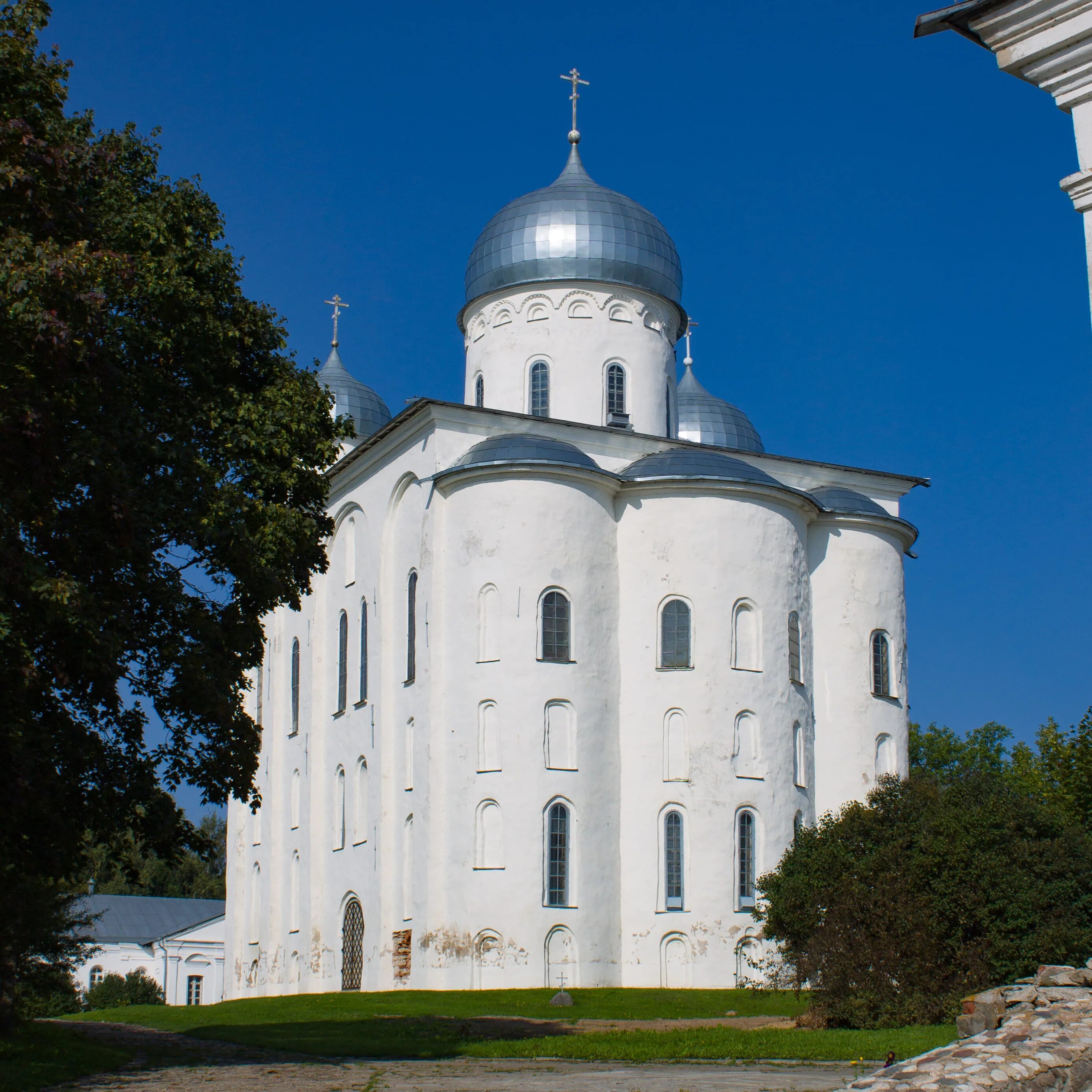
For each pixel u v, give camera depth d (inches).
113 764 937.5
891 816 1246.9
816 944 1167.6
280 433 1080.2
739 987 1648.6
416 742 1755.7
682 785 1702.8
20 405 810.8
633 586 1769.2
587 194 2107.5
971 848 1150.3
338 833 1969.7
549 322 2055.9
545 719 1675.7
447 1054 1011.3
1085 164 426.0
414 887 1722.4
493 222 2128.4
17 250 819.4
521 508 1713.8
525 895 1624.0
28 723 827.4
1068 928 1121.4
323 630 2103.8
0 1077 790.5
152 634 971.9
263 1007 1579.7
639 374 2064.5
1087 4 419.5
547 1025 1253.1
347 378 2706.7
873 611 1946.4
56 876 936.3
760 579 1777.8
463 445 1822.1
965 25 442.0
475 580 1713.8
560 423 1873.8
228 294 1114.1
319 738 2068.2
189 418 1035.9
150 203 1082.7
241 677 1013.8
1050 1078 528.1
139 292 1023.0
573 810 1668.3
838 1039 1005.8
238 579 1023.0
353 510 2043.6
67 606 808.3
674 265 2135.8
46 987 1396.4
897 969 1122.7
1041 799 2182.6
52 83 927.7
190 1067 920.9
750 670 1750.7
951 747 3083.2
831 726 1897.1
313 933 1993.1
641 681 1739.7
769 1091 690.8
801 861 1268.5
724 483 1772.9
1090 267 418.3
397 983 1750.7
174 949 3297.2
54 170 877.2
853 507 1967.3
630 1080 770.2
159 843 967.6
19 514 826.2
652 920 1670.8
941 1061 548.7
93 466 887.1
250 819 2288.4
